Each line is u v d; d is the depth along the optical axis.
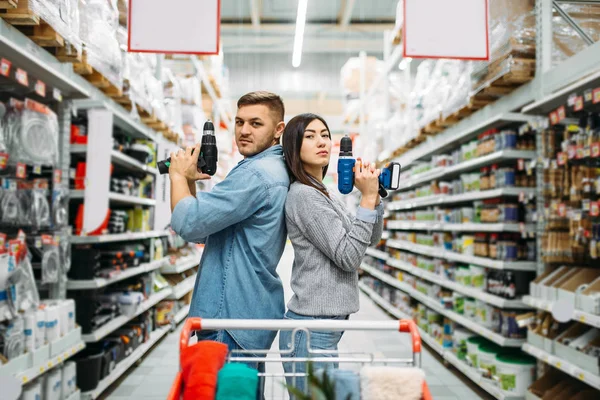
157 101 4.44
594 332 2.72
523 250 3.38
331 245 1.45
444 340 4.38
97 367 3.09
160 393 3.41
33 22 2.23
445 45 2.74
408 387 1.13
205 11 2.73
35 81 2.37
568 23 3.24
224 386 1.10
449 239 4.69
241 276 1.56
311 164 1.63
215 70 7.08
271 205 1.55
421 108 5.30
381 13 12.16
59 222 2.80
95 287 3.14
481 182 3.83
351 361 1.26
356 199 9.13
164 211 4.67
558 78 2.88
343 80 9.73
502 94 3.57
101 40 3.11
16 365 2.19
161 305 5.19
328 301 1.50
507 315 3.33
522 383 3.10
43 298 3.02
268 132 1.69
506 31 3.25
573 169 2.73
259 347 1.57
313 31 12.70
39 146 2.49
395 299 6.64
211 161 1.56
